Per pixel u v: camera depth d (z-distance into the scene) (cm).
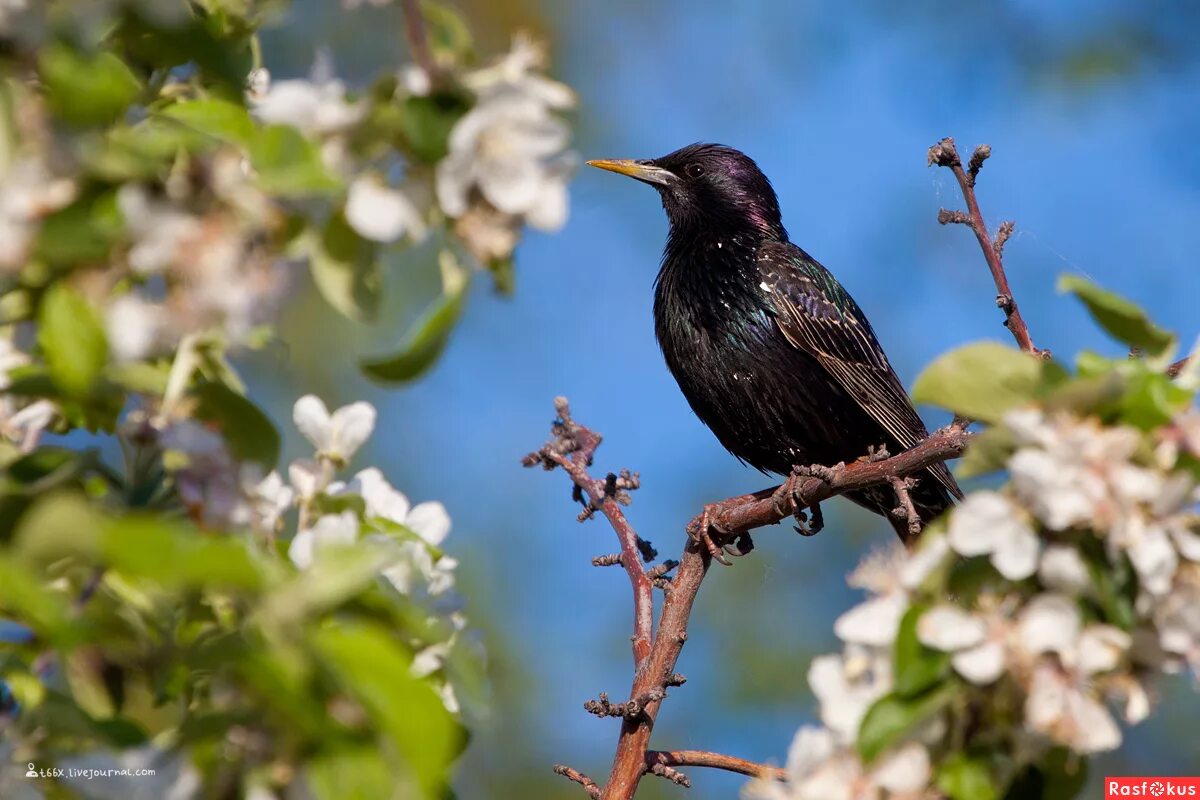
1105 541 118
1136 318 122
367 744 112
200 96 138
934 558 120
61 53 115
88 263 114
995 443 119
